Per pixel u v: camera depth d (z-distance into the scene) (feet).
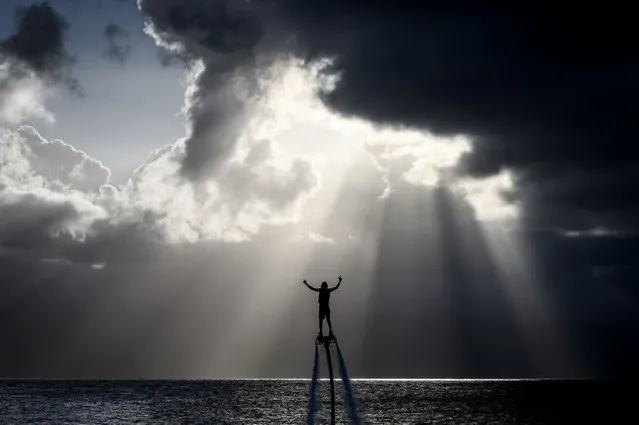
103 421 484.74
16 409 595.06
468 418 497.87
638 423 459.32
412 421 478.18
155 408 604.49
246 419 494.18
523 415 522.88
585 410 567.59
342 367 231.09
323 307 185.26
